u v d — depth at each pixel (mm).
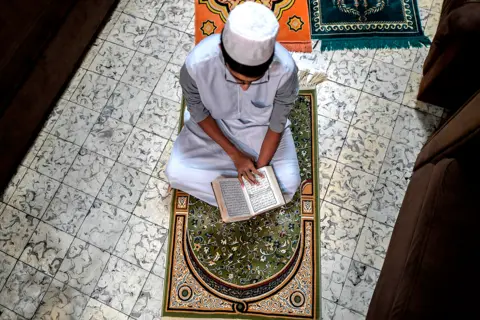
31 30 1553
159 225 1749
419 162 1575
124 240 1734
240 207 1549
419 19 2004
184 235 1700
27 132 1803
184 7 2094
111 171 1837
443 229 1211
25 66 1610
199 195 1662
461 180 1263
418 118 1856
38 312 1646
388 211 1730
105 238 1739
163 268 1687
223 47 1072
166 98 1945
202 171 1598
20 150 1811
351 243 1690
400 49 1969
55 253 1723
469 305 1104
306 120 1854
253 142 1589
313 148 1810
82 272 1693
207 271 1650
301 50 1991
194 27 2061
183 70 1273
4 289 1677
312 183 1754
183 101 1927
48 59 1722
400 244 1389
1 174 1755
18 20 1487
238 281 1636
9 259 1721
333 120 1870
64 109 1936
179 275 1652
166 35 2051
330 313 1604
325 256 1675
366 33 1997
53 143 1885
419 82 1910
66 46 1809
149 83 1972
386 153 1812
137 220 1760
